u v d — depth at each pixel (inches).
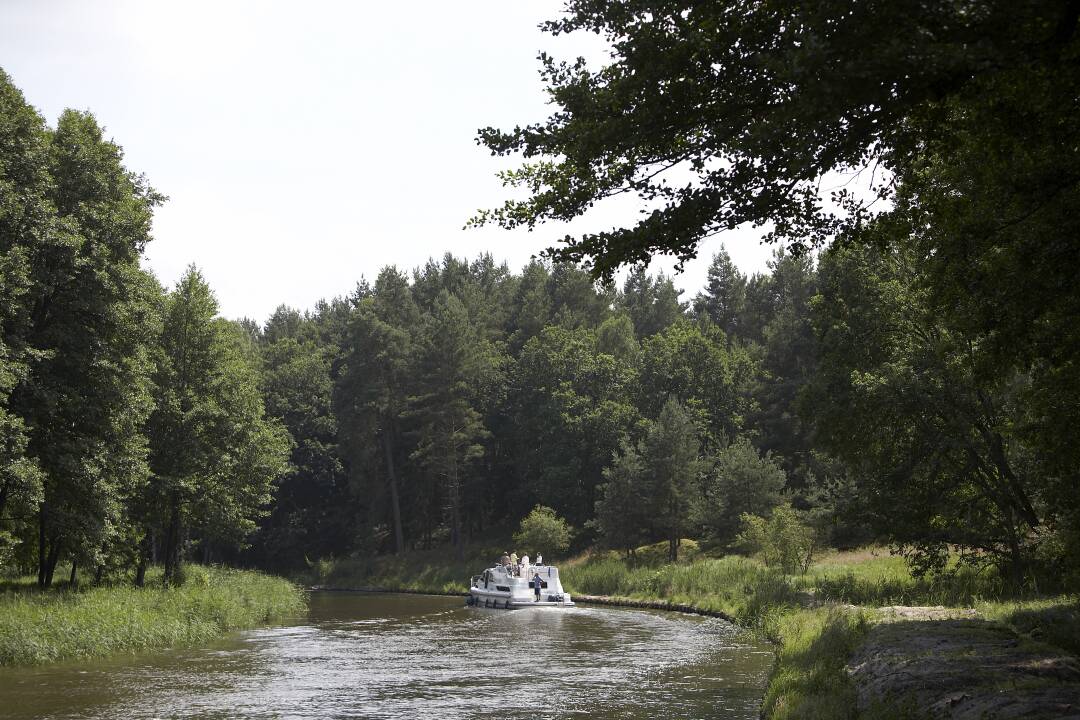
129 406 1418.6
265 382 4052.7
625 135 436.5
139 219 1471.5
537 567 1968.5
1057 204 523.5
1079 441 700.7
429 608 1873.8
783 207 482.0
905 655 562.3
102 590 1374.3
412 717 649.0
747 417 3432.6
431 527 3742.6
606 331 4197.8
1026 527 1293.1
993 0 322.0
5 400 1128.2
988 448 1311.5
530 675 856.3
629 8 445.4
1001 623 731.4
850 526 1551.4
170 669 915.4
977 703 388.2
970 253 655.8
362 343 3725.4
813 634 877.2
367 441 3661.4
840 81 335.0
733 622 1409.9
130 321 1434.5
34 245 1248.8
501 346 4274.1
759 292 4707.2
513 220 500.1
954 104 434.0
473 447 3373.5
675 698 719.1
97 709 690.8
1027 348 630.5
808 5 354.3
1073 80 396.5
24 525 1544.0
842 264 1430.9
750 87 420.5
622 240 459.2
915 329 1368.1
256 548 3784.5
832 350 1429.6
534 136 471.2
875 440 1378.0
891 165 481.4
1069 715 348.2
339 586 3112.7
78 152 1424.7
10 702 724.0
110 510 1393.9
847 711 482.9
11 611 1053.8
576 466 3250.5
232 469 1963.6
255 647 1120.2
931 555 1382.9
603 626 1384.1
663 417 2736.2
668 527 2684.5
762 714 611.5
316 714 664.4
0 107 1258.0
